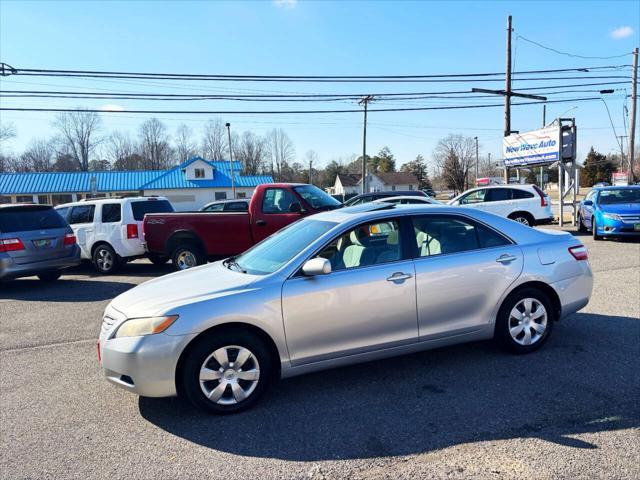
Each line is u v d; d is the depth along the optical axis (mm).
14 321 6883
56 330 6301
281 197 9203
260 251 4629
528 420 3334
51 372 4742
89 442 3301
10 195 47156
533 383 3932
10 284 10055
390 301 3982
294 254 4039
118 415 3713
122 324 3586
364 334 3945
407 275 4051
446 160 63562
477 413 3473
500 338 4500
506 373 4160
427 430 3270
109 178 51250
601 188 14086
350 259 4031
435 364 4453
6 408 3914
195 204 51375
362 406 3678
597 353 4551
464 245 4383
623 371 4109
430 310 4133
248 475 2834
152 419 3621
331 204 9438
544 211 15008
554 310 4727
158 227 9797
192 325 3496
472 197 15812
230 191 52156
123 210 10750
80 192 48656
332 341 3863
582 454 2889
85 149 81250
